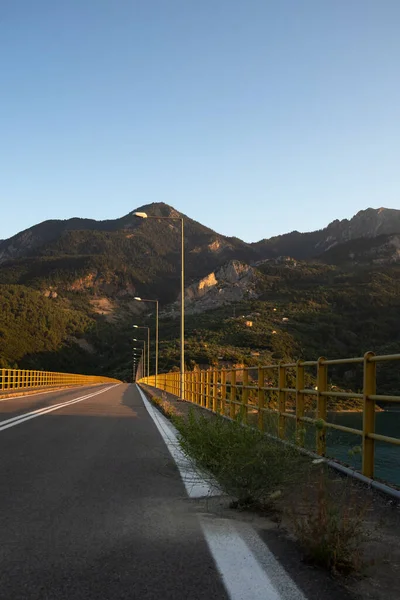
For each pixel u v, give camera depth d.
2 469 7.64
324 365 8.74
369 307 144.38
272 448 5.69
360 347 101.12
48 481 6.85
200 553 4.17
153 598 3.34
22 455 8.90
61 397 29.97
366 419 7.04
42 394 33.94
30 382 41.88
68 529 4.79
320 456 8.43
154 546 4.34
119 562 3.96
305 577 3.68
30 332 152.25
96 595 3.38
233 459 5.63
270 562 3.97
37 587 3.50
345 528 4.11
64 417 16.20
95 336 184.62
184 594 3.40
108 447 9.94
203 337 125.31
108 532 4.71
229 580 3.62
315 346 107.94
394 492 5.97
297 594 3.40
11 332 142.25
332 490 6.35
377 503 5.79
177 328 170.00
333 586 3.53
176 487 6.59
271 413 7.29
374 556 4.09
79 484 6.69
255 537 4.59
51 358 144.75
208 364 91.56
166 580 3.62
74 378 67.06
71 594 3.39
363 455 7.05
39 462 8.24
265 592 3.43
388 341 101.06
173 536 4.61
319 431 8.54
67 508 5.53
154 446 10.11
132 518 5.18
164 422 15.37
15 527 4.84
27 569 3.81
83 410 19.56
